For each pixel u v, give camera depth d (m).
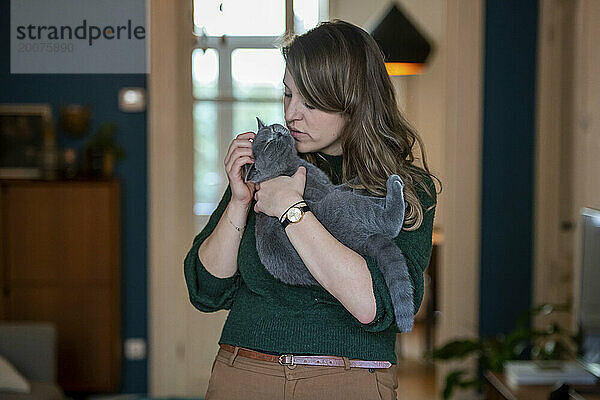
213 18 4.88
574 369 3.45
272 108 4.94
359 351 1.56
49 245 4.60
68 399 4.71
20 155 4.70
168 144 4.80
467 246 4.85
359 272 1.47
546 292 4.67
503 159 4.83
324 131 1.58
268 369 1.56
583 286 3.19
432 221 1.62
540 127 4.74
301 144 1.60
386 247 1.50
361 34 1.59
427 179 1.65
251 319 1.60
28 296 4.61
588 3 3.96
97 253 4.62
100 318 4.65
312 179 1.57
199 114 4.91
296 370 1.55
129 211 4.83
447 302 4.88
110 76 4.74
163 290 4.86
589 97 3.95
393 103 1.62
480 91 4.80
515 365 3.53
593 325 3.05
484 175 4.84
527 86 4.80
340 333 1.56
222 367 1.62
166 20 4.73
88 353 4.66
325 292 1.57
